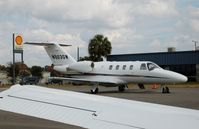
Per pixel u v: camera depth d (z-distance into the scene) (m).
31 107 2.91
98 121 2.62
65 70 33.84
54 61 34.78
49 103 3.01
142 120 2.57
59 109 2.88
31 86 3.61
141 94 27.59
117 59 65.38
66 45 35.28
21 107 2.91
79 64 32.78
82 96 3.29
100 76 32.06
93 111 2.83
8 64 82.44
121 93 29.59
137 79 30.36
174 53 61.22
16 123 9.83
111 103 3.05
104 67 31.97
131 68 30.58
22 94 3.25
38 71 96.31
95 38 64.69
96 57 64.94
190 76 60.03
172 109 2.85
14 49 25.61
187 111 2.76
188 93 28.48
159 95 25.94
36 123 9.80
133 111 2.79
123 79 31.08
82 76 33.03
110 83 31.27
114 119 2.64
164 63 62.06
